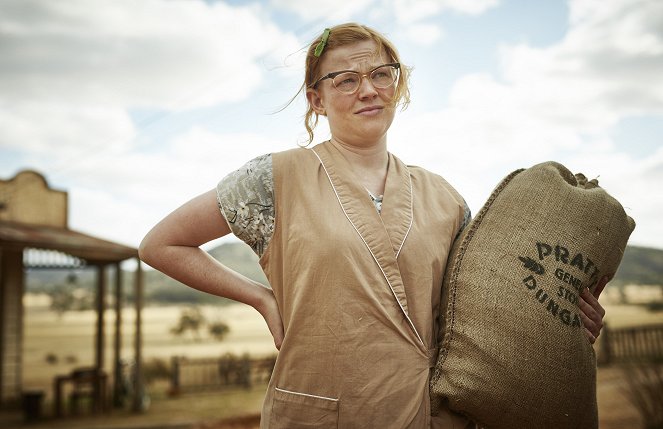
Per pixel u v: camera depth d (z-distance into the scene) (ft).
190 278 6.48
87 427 36.65
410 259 6.24
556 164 7.30
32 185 47.70
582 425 6.23
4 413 41.16
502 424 6.17
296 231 6.16
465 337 6.21
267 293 6.60
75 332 262.67
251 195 6.42
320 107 6.91
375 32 6.61
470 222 6.92
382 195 6.56
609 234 6.69
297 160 6.54
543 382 6.03
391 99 6.50
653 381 28.14
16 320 44.45
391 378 5.86
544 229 6.61
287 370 6.07
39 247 36.99
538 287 6.28
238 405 46.47
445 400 6.20
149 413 43.16
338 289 5.93
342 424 5.78
